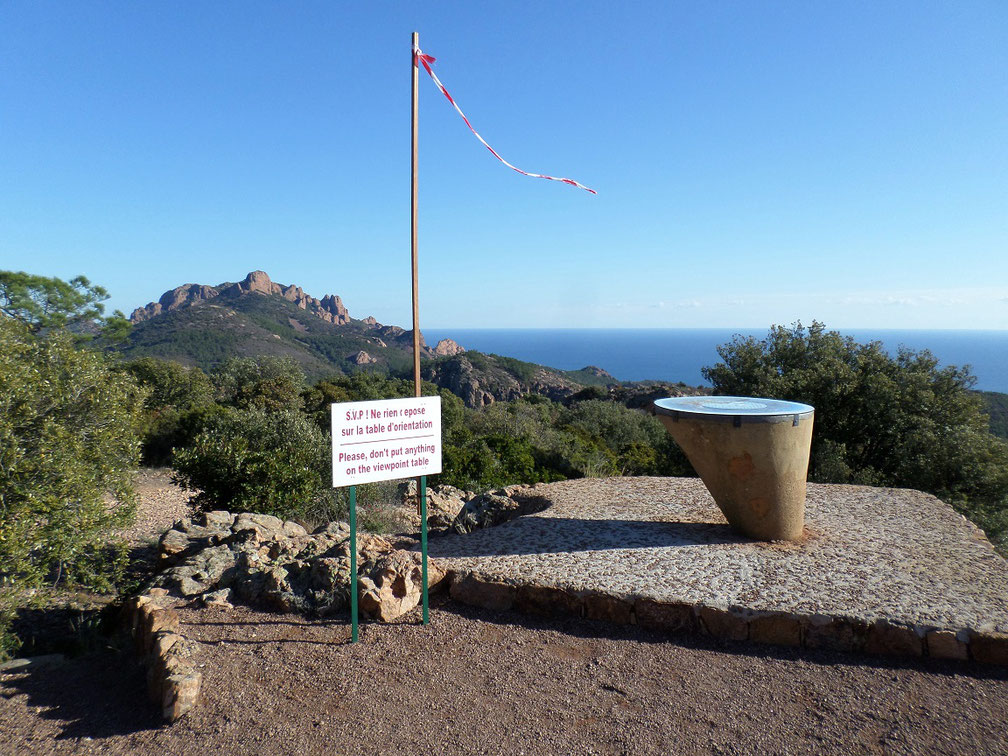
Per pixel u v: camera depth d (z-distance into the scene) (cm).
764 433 588
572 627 493
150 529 1073
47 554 555
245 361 3997
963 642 434
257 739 361
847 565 555
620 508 768
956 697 396
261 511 925
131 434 687
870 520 703
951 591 500
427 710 385
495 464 1270
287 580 567
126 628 586
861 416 1341
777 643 462
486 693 404
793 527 625
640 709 385
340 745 353
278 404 2648
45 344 668
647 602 488
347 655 454
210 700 400
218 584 601
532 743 352
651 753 344
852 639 451
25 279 2595
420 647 465
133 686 452
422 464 499
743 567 550
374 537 639
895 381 1342
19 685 461
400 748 349
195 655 449
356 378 4022
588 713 381
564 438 2084
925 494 831
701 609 475
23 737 381
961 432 1171
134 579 734
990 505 1068
